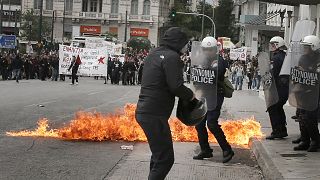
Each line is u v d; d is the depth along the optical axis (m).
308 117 9.16
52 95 22.80
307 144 9.36
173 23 87.62
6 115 14.18
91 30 93.94
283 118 10.76
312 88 9.14
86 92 26.38
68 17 93.62
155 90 5.50
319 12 23.33
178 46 5.60
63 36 89.38
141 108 5.55
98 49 40.62
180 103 5.87
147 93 5.54
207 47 8.49
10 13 95.06
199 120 5.91
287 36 32.19
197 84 8.60
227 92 8.70
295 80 9.23
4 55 37.66
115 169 7.99
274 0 15.79
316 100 9.15
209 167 8.40
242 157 9.41
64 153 9.13
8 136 10.68
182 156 9.24
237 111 17.58
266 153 8.95
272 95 10.59
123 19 93.94
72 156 8.89
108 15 93.69
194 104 5.77
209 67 8.52
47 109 16.30
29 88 27.56
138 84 40.69
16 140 10.24
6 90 25.00
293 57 9.26
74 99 21.11
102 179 7.29
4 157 8.54
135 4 94.06
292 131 12.10
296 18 28.34
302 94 9.15
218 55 8.55
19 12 93.81
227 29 85.69
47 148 9.55
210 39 8.53
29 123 12.67
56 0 92.62
